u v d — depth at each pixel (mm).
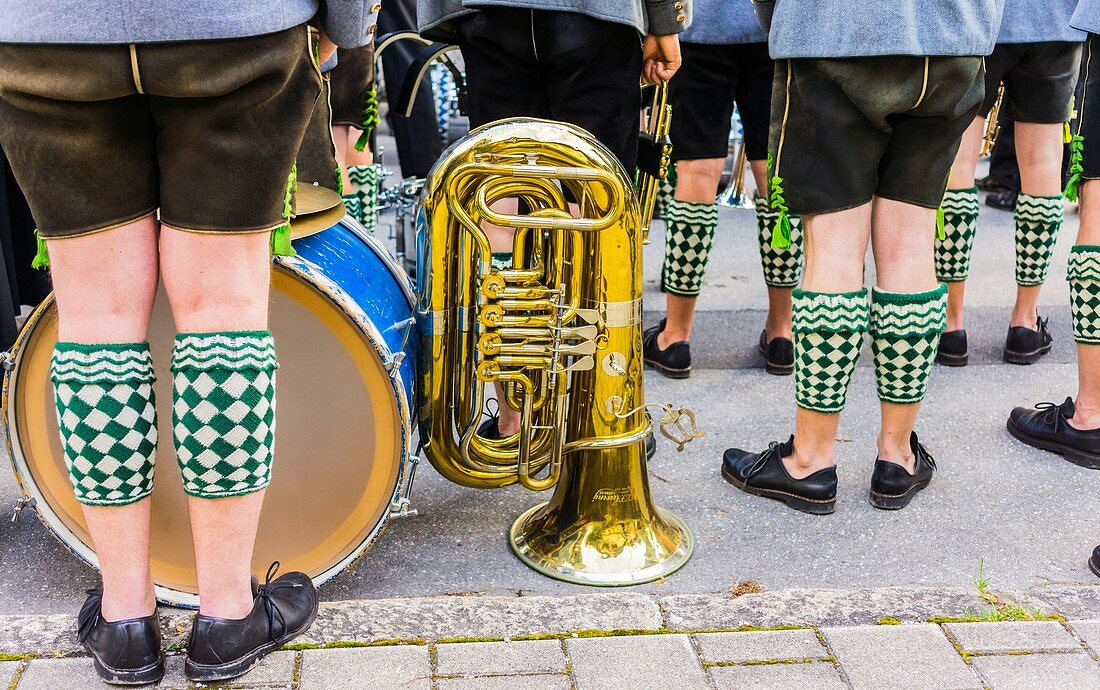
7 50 1499
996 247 5059
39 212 1587
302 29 1591
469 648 1879
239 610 1797
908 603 2023
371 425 1994
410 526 2406
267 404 1714
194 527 1750
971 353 3633
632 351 2166
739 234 5414
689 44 3135
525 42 2312
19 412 1942
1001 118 5719
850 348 2402
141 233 1649
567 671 1825
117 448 1677
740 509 2535
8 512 2396
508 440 2271
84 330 1652
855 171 2328
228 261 1638
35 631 1889
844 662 1852
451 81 4969
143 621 1768
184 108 1543
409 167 4391
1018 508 2553
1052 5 3107
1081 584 2180
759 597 2039
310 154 2365
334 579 2178
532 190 2080
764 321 4000
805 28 2234
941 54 2166
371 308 1984
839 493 2623
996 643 1906
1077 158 2674
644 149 2473
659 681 1802
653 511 2311
